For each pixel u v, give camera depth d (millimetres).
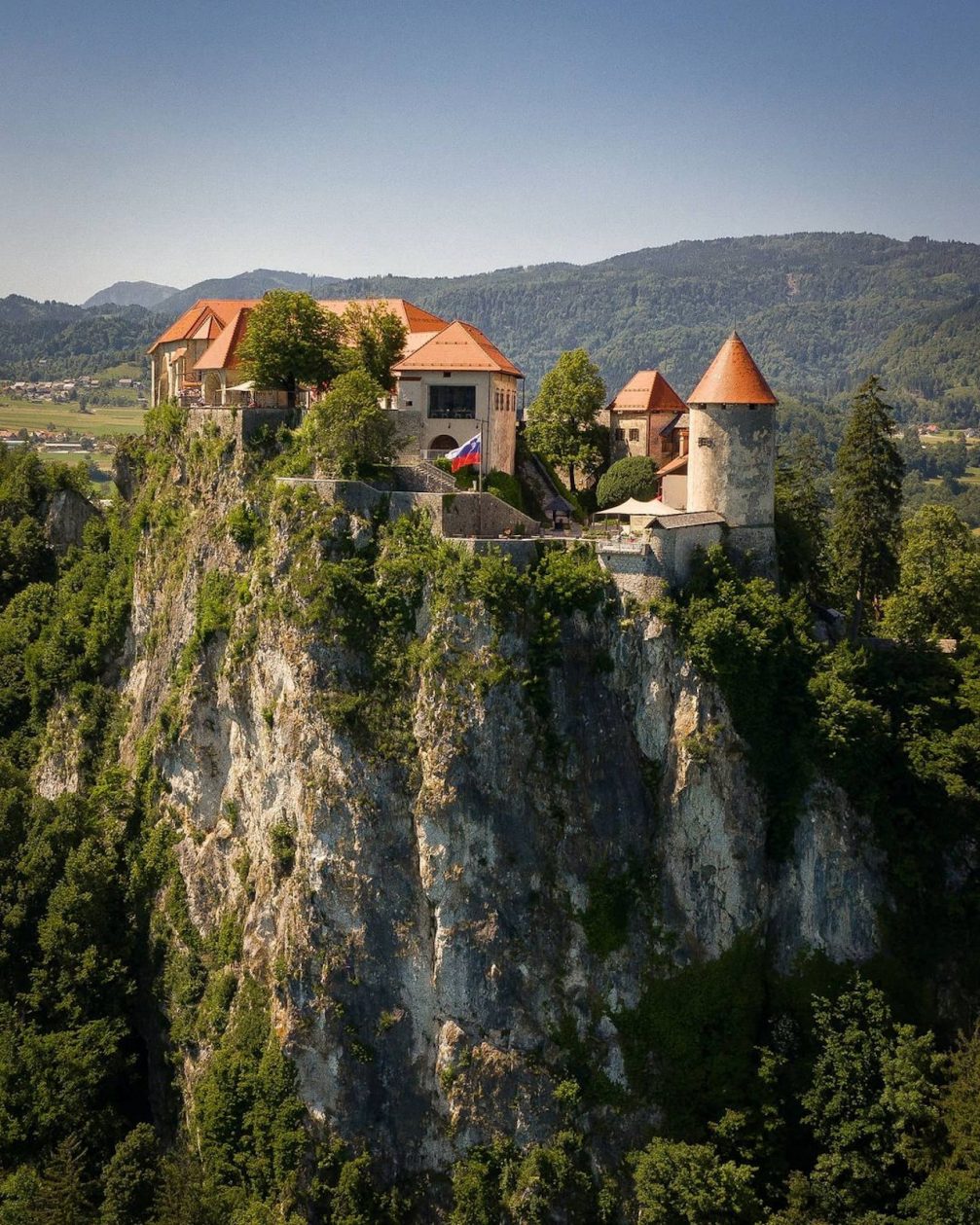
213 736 100562
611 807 89625
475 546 89000
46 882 100438
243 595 97250
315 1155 85938
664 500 112938
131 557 123750
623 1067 87562
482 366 110312
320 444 99125
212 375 120625
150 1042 97062
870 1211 80125
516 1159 85438
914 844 92875
